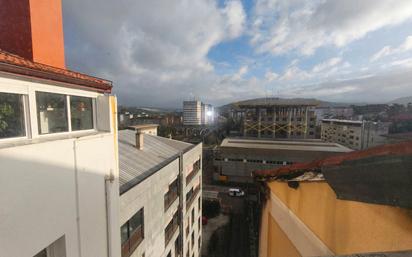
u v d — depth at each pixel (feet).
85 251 15.02
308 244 10.55
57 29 15.07
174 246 47.83
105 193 17.34
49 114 13.08
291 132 243.40
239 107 257.96
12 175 10.16
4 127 10.69
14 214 10.27
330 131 309.83
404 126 261.65
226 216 105.09
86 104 16.47
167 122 494.59
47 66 12.71
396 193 5.41
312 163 9.34
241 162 161.68
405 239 5.46
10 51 13.28
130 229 29.89
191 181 61.98
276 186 14.69
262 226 17.60
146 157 44.39
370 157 5.97
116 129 18.88
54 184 12.41
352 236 7.54
